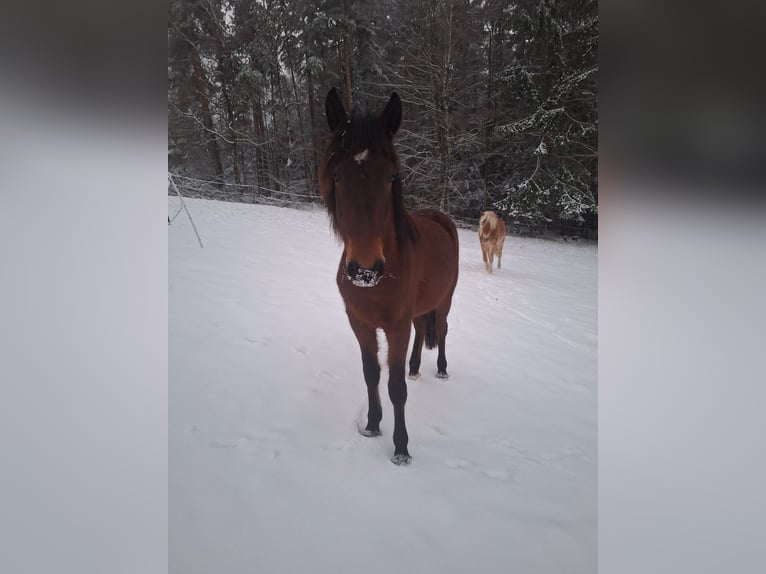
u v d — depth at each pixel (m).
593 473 2.32
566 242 15.44
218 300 4.68
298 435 2.42
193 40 17.83
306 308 4.73
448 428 2.68
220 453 2.18
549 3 14.84
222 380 2.94
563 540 1.80
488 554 1.71
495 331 4.90
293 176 21.06
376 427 2.50
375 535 1.76
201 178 20.17
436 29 14.67
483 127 15.85
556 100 14.80
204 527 1.71
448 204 16.23
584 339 4.89
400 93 15.66
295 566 1.57
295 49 18.53
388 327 2.32
